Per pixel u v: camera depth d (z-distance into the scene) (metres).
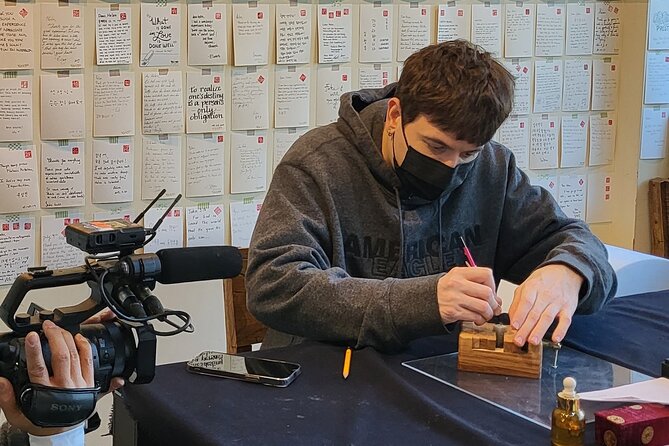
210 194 2.32
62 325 0.97
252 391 1.11
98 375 0.97
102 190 2.17
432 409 1.03
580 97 2.84
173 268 1.00
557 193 2.87
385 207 1.54
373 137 1.54
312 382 1.14
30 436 1.00
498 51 2.69
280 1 2.32
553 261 1.38
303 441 0.95
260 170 2.37
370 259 1.55
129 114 2.17
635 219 2.90
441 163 1.40
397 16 2.50
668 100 2.87
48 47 2.05
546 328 1.21
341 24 2.42
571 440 0.92
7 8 1.99
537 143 2.80
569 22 2.78
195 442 0.97
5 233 2.06
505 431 0.98
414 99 1.36
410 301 1.23
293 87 2.38
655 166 2.91
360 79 2.47
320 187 1.50
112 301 0.98
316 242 1.43
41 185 2.10
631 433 0.92
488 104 1.31
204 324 2.38
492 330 1.21
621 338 1.32
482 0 2.63
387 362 1.23
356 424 1.00
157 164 2.23
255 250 1.39
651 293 1.60
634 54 2.84
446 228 1.60
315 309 1.28
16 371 0.93
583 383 1.13
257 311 1.34
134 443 1.10
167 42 2.19
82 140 2.13
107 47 2.12
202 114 2.27
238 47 2.28
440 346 1.31
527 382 1.14
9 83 2.02
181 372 1.18
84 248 0.96
